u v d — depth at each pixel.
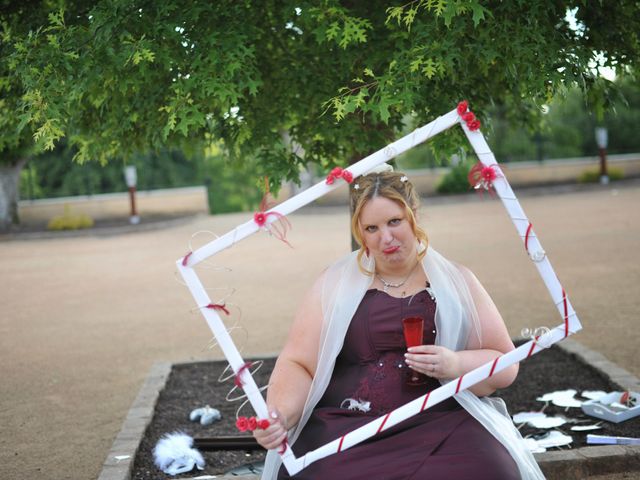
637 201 17.56
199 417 4.80
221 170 32.84
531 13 3.41
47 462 4.40
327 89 4.01
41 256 15.23
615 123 28.97
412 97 3.41
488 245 12.16
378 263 2.78
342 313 2.74
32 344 7.44
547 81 3.52
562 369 5.42
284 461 2.55
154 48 3.43
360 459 2.53
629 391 4.64
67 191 30.44
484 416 2.66
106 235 19.17
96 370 6.37
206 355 6.61
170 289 10.20
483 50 3.41
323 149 4.55
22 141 4.63
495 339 2.76
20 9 4.21
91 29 3.38
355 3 4.06
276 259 12.36
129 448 4.18
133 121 4.09
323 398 2.80
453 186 22.42
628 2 3.95
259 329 7.47
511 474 2.47
